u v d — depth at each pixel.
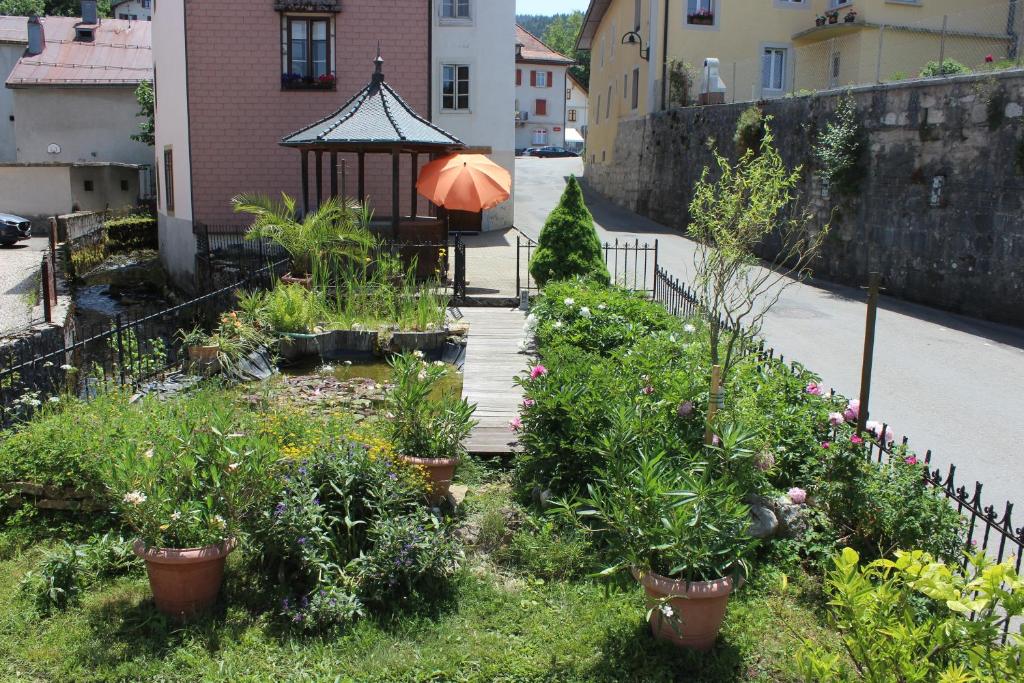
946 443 8.16
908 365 11.17
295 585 4.87
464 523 5.59
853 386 10.06
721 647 4.40
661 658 4.27
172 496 4.70
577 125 83.62
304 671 4.18
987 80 14.21
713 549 4.29
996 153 14.10
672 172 27.14
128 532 5.58
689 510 4.28
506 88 24.92
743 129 21.44
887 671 3.05
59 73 36.03
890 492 4.98
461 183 14.66
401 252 14.84
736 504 4.58
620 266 18.88
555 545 5.32
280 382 9.00
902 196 16.36
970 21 22.53
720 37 28.97
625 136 32.66
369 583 4.72
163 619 4.58
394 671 4.19
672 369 6.86
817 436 6.05
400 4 22.20
